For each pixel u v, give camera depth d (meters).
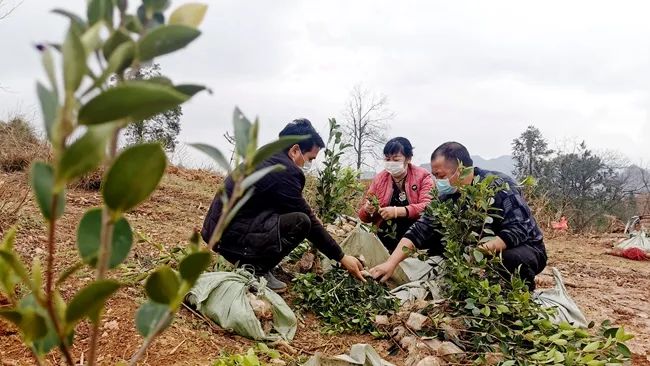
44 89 0.54
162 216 5.23
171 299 0.66
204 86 0.65
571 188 21.39
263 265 3.40
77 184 5.64
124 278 3.09
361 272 3.44
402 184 4.60
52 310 0.62
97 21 0.60
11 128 6.30
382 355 2.91
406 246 3.51
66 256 3.33
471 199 3.21
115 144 0.60
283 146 0.70
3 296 2.40
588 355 2.47
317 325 3.26
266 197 3.31
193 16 0.64
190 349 2.55
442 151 3.61
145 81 0.61
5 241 0.73
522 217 3.40
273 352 2.56
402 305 3.32
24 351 2.26
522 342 2.85
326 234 3.35
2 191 3.98
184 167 10.09
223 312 2.88
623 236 10.96
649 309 4.39
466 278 3.05
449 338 2.92
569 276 5.74
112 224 0.60
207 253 0.64
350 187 4.58
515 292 2.97
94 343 0.66
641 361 3.19
